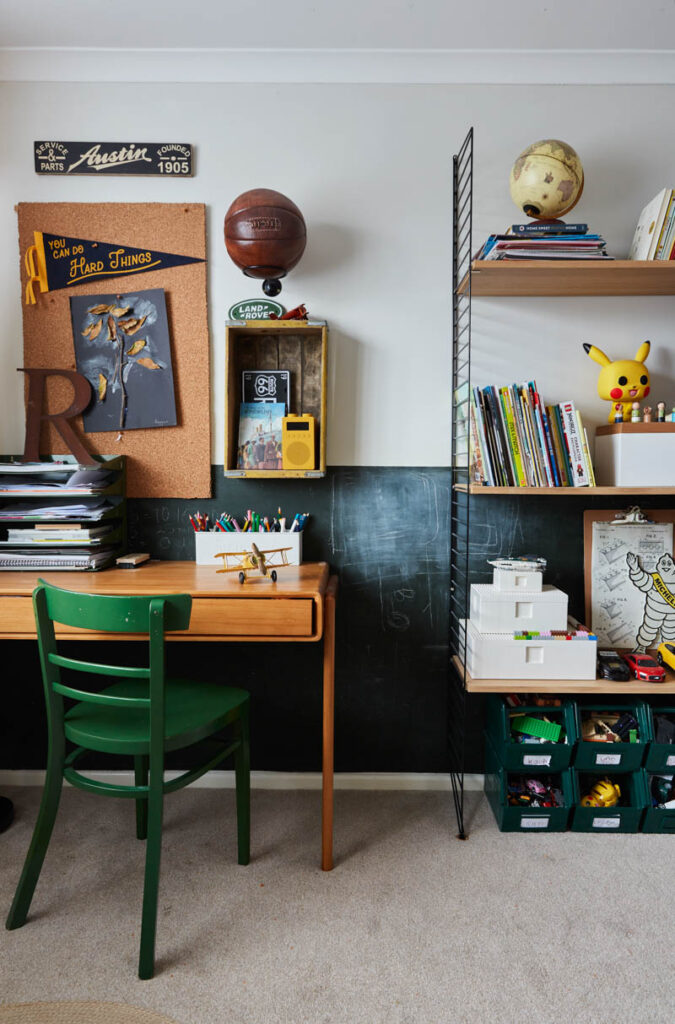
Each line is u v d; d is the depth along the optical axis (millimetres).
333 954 1418
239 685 2168
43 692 2168
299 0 1767
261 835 1884
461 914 1547
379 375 2102
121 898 1602
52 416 2084
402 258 2080
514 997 1310
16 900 1487
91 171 2059
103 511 1924
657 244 1852
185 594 1403
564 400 2098
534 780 1978
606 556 2105
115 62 2029
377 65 2031
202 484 2115
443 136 2053
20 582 1763
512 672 1855
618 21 1858
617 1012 1277
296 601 1644
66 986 1331
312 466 1994
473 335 2098
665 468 1859
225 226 1895
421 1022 1251
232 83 2049
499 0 1765
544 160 1823
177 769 2193
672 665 1941
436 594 2143
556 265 1765
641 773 1885
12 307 2107
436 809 2041
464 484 2010
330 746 1709
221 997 1306
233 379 2049
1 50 2002
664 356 2092
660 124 2051
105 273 2080
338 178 2066
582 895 1620
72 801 2082
